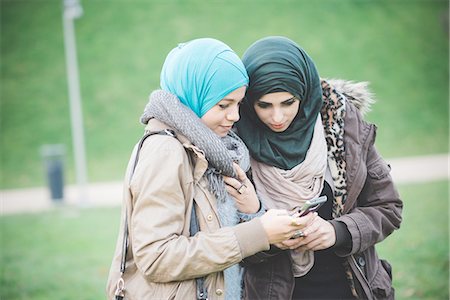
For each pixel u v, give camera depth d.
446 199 15.70
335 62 32.91
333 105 4.20
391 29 35.12
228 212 3.84
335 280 4.25
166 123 3.71
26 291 10.12
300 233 3.86
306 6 36.31
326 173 4.22
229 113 3.78
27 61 33.44
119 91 31.20
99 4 36.00
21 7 36.00
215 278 3.77
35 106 30.73
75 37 34.28
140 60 33.00
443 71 32.91
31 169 26.19
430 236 11.99
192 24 35.00
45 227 15.74
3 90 31.78
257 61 3.94
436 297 8.62
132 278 3.81
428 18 35.91
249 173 4.19
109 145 27.72
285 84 3.88
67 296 9.75
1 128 29.48
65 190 19.86
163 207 3.58
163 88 3.90
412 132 28.11
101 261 11.93
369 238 4.07
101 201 19.22
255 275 4.20
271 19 35.28
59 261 12.10
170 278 3.61
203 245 3.57
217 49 3.74
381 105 30.27
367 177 4.27
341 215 4.18
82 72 32.38
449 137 27.52
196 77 3.72
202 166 3.70
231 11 35.84
